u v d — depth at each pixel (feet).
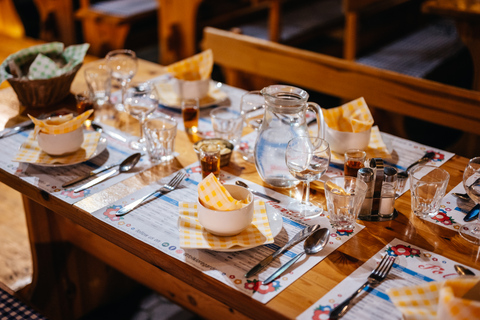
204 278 3.45
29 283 6.82
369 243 3.79
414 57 10.51
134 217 4.09
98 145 5.21
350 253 3.68
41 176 4.69
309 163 4.11
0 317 4.60
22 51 6.40
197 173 4.77
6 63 6.14
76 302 6.77
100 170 4.78
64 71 6.17
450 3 9.17
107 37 13.39
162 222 4.03
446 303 2.72
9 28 15.76
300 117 4.38
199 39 12.85
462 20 8.71
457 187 4.57
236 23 12.91
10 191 9.21
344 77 8.23
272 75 9.13
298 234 3.87
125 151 5.20
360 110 5.10
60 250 6.39
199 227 3.88
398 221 4.08
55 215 6.18
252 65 9.31
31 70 6.09
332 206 3.96
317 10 13.74
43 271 6.40
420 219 4.10
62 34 14.94
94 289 6.84
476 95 6.93
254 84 10.08
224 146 5.03
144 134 5.40
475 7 8.80
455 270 3.51
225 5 14.90
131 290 7.25
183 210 4.04
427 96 7.39
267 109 4.38
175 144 5.34
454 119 7.22
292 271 3.49
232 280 3.40
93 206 4.23
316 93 12.20
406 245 3.77
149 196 4.37
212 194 3.75
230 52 9.52
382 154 4.95
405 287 3.08
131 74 6.76
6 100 6.38
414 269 3.52
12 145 5.28
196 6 12.12
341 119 5.13
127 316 6.74
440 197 4.09
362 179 3.96
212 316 5.56
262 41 9.12
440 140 10.23
